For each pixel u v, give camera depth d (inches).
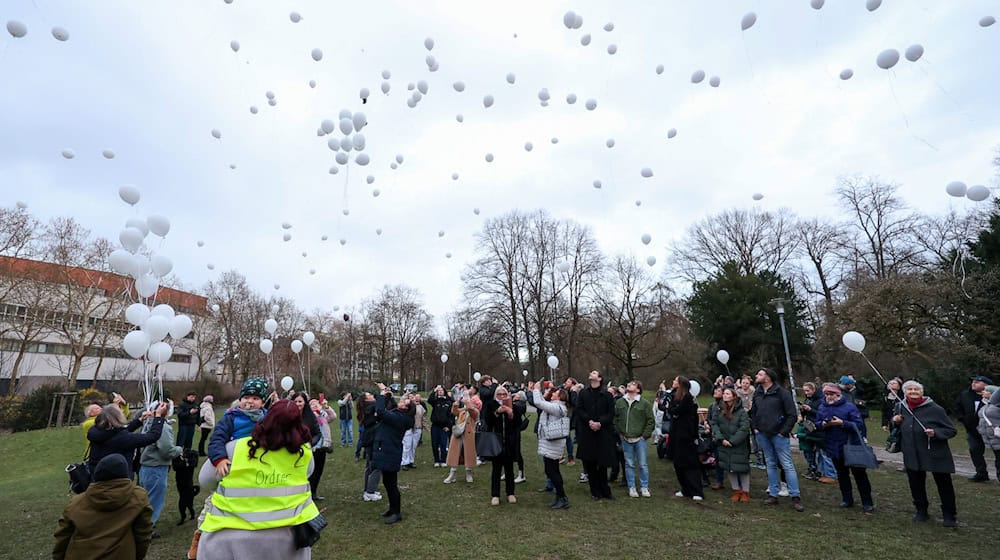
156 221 217.3
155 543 212.1
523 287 1317.7
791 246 1302.9
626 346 1187.9
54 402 832.3
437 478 351.9
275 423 111.1
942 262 782.5
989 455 418.9
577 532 217.5
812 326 1189.1
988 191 194.4
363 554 192.4
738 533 214.1
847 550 191.6
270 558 102.3
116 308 1289.4
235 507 103.3
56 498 319.6
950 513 219.8
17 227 1135.0
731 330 1105.4
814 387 341.1
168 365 1852.9
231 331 1674.5
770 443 267.9
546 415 267.1
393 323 2011.6
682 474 279.9
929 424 225.5
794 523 228.4
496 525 229.0
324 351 1739.7
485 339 1320.1
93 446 185.8
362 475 363.9
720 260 1344.7
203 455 427.8
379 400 242.5
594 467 278.2
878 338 696.4
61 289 1214.9
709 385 1176.2
